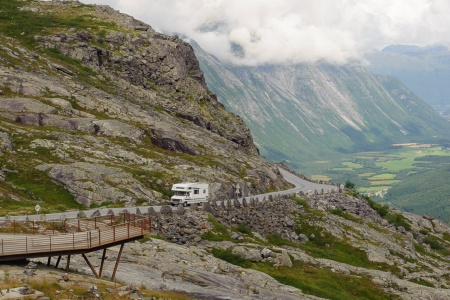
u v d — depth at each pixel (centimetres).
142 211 8494
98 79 18362
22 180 9775
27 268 4072
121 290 3962
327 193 13725
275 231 9706
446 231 15062
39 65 17100
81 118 13725
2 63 15925
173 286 4972
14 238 4528
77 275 4228
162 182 10862
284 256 7888
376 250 10169
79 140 12438
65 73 17525
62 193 9619
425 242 13438
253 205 10288
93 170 10275
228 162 14188
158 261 5812
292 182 17525
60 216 7156
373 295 7512
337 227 10744
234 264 7181
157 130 14500
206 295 4906
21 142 11519
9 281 3628
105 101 15738
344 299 6969
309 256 8625
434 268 10544
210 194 11088
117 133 13588
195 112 19550
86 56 19350
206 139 16138
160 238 7119
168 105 18788
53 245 4234
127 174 10606
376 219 13038
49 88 15075
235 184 12300
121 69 19825
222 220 8950
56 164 10456
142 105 17400
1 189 8856
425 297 7800
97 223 5503
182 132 15625
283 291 6262
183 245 7056
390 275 8612
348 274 8244
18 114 13088
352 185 17175
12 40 19250
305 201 11794
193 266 6131
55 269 4397
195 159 13475
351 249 9944
